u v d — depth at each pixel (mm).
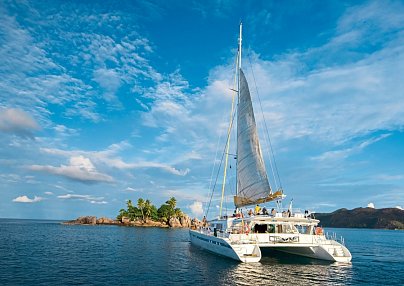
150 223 148125
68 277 21984
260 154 30266
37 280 20859
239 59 35562
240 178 32812
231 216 32719
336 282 20641
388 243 70812
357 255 40094
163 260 30234
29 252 35906
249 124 31750
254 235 26797
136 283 20203
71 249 40312
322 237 27797
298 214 29422
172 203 156875
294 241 27031
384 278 22891
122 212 160750
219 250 29516
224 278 21250
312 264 26547
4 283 19859
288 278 21234
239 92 33906
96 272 23938
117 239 59812
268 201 28922
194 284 19844
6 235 65188
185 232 94125
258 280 20609
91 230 98562
